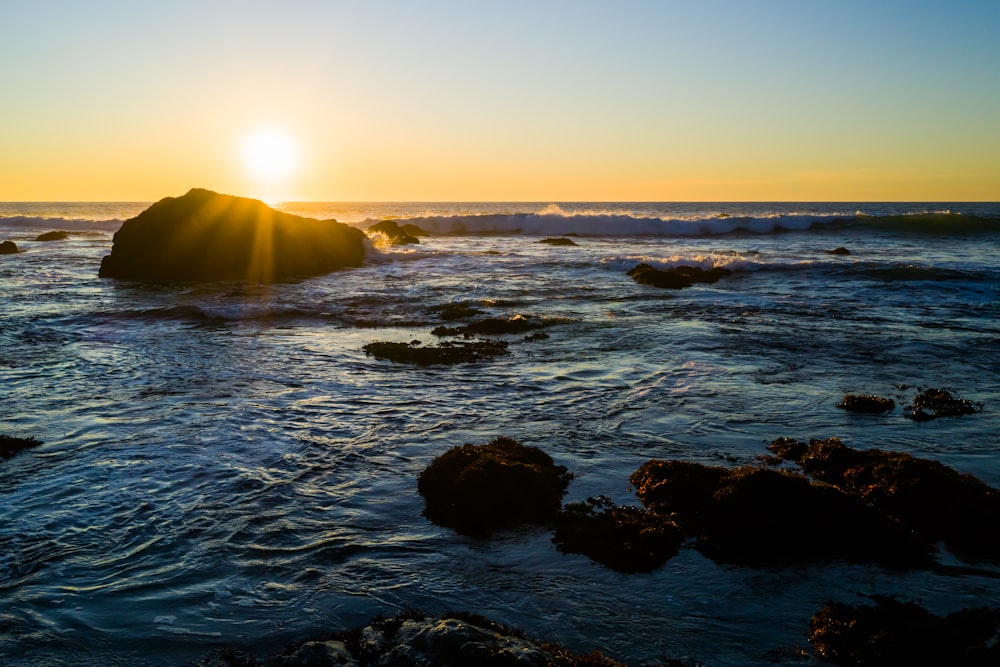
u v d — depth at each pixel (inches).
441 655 149.5
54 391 390.3
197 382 412.2
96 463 285.0
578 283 861.2
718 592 195.9
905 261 1015.0
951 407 359.6
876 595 193.2
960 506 232.4
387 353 483.5
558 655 158.7
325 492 259.6
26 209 4958.2
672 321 610.2
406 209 5285.4
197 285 837.8
